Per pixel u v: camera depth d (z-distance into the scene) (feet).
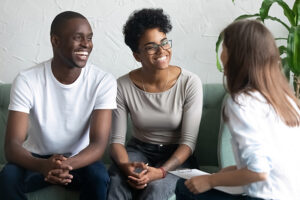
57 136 6.89
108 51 8.68
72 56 6.66
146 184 6.66
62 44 6.68
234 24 5.14
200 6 8.46
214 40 8.54
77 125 6.91
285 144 4.97
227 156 7.14
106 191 6.50
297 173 5.03
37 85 6.82
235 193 5.35
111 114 6.97
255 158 4.78
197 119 7.25
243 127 4.90
